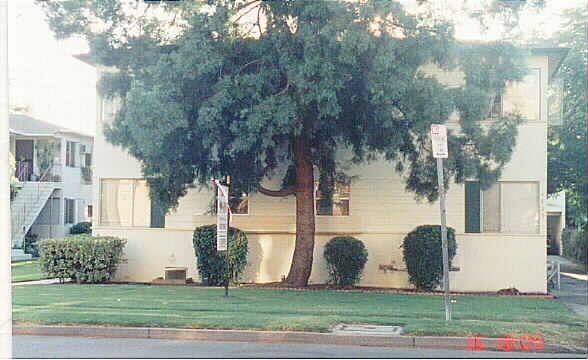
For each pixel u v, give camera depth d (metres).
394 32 16.72
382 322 13.15
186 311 14.24
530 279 21.11
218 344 11.74
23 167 40.12
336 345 11.80
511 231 21.30
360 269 20.69
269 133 16.38
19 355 10.55
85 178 43.03
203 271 20.75
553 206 44.41
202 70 16.44
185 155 18.05
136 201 22.67
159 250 22.38
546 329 12.92
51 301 15.94
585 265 33.06
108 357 10.43
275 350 11.20
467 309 15.55
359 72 16.73
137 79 17.19
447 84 17.70
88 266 21.47
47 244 21.72
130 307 14.88
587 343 11.82
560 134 31.67
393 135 17.44
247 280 21.72
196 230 20.91
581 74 31.39
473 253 21.23
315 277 21.42
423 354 11.04
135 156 18.33
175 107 16.47
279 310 14.52
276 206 21.77
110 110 22.84
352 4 16.20
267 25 17.56
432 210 21.38
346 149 20.89
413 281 20.42
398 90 16.00
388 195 21.47
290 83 16.50
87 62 22.34
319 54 16.05
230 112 16.83
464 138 18.14
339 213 21.61
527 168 21.30
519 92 21.41
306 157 19.83
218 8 16.80
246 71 17.55
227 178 19.42
